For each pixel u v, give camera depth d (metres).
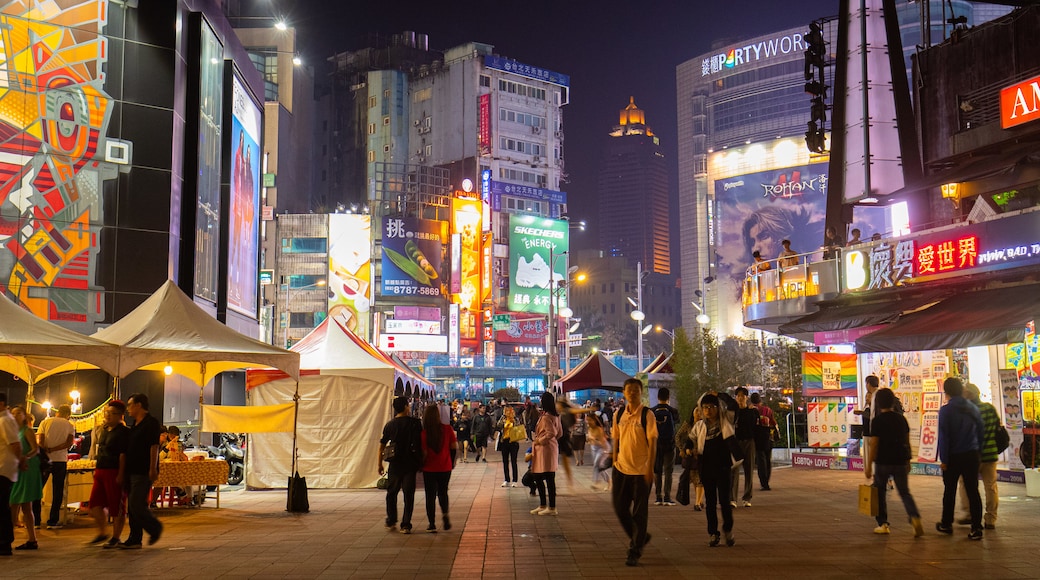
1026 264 16.59
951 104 21.98
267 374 19.58
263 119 41.56
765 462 17.05
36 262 24.58
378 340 88.12
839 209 24.36
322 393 19.78
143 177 26.53
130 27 26.81
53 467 13.03
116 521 10.99
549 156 122.44
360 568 9.30
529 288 103.00
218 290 33.38
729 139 154.25
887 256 20.08
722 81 156.12
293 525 13.12
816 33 25.36
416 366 88.06
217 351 14.25
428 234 91.00
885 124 23.41
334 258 88.75
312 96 114.12
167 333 14.14
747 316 26.16
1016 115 19.17
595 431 18.62
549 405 14.60
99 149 25.89
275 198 92.38
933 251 18.77
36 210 24.70
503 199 113.38
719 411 10.49
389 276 88.75
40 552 10.57
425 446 12.33
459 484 20.53
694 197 159.00
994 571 8.55
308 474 19.58
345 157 124.94
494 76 118.81
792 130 146.88
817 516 13.00
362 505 16.16
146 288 26.20
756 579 8.39
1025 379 17.66
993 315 15.47
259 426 17.27
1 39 24.52
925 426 19.61
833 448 24.78
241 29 102.88
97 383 25.42
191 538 11.73
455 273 92.25
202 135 30.31
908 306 19.17
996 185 20.56
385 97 120.94
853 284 21.11
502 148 117.75
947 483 10.87
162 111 27.06
